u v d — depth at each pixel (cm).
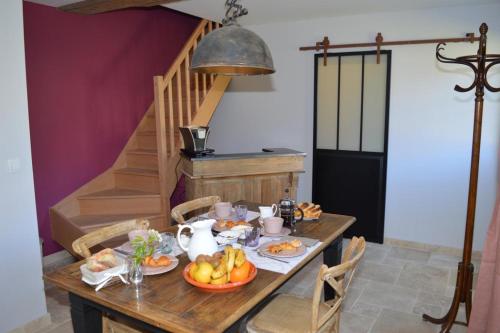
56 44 386
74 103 410
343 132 443
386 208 430
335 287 178
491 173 375
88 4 363
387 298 312
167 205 404
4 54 245
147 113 500
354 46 418
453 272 358
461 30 373
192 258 180
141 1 347
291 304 207
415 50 393
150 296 155
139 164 466
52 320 285
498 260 186
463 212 392
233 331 147
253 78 495
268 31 469
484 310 204
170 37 533
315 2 365
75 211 411
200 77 483
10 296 257
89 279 163
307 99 461
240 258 165
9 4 246
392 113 412
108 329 190
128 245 203
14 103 253
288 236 220
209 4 372
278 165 391
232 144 526
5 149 249
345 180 446
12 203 255
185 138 380
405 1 358
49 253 397
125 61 466
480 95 231
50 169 392
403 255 401
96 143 438
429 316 279
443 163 396
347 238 452
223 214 254
